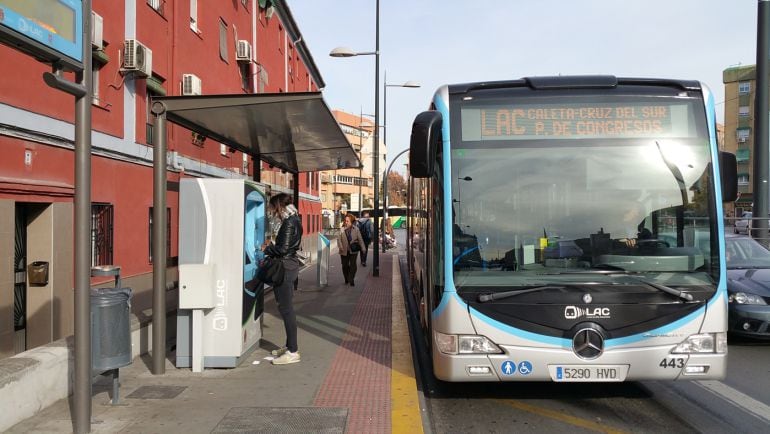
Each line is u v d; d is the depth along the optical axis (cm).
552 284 470
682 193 490
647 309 462
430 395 567
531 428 473
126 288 498
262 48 2412
